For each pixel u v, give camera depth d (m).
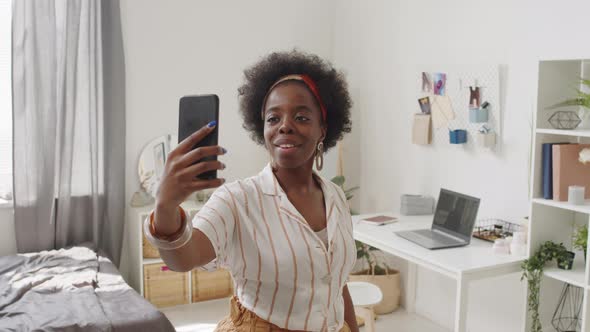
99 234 4.00
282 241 1.03
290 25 4.62
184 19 4.28
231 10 4.43
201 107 0.85
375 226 3.39
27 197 3.78
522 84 3.08
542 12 2.94
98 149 3.96
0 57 3.91
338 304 1.12
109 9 3.93
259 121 1.19
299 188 1.12
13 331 2.38
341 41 4.63
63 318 2.48
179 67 4.29
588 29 2.71
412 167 3.90
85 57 3.89
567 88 2.69
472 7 3.36
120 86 3.99
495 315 3.33
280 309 1.03
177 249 0.86
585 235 2.59
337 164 4.46
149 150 4.22
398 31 3.97
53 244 3.88
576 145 2.60
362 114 4.39
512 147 3.15
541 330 2.78
